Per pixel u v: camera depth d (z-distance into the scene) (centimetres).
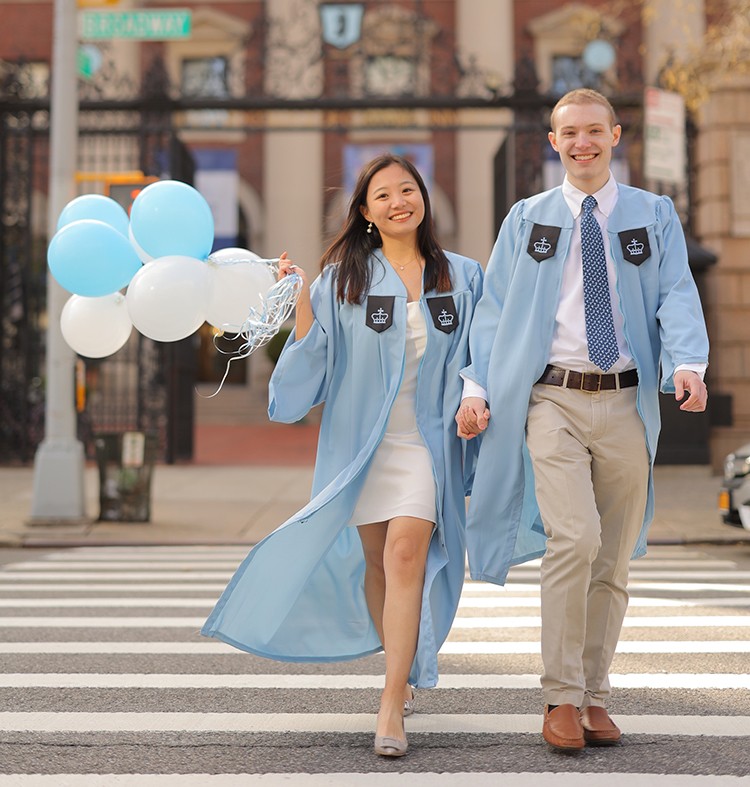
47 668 664
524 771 449
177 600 931
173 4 3634
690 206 2103
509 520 497
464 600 914
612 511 496
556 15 3525
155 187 553
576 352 483
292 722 536
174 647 730
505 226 514
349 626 527
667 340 474
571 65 3544
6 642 748
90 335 634
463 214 3553
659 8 3128
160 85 2153
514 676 634
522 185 2159
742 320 2047
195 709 563
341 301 518
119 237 591
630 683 611
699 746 485
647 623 796
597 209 495
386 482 502
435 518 496
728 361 2045
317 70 3541
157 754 480
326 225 568
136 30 1622
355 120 3559
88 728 526
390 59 3512
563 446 475
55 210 1405
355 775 446
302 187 3606
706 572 1079
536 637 755
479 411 493
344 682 625
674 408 2005
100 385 2338
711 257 2033
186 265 541
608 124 496
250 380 3519
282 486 1869
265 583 504
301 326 518
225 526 1455
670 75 1962
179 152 2166
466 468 529
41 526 1427
